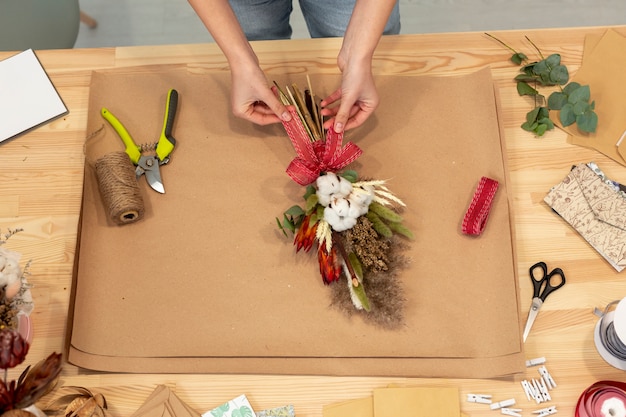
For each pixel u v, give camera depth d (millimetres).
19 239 1135
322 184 1010
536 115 1194
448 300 1070
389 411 1019
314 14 1443
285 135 1191
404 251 1104
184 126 1198
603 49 1259
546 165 1184
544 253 1124
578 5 2254
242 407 1024
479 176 1147
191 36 2258
